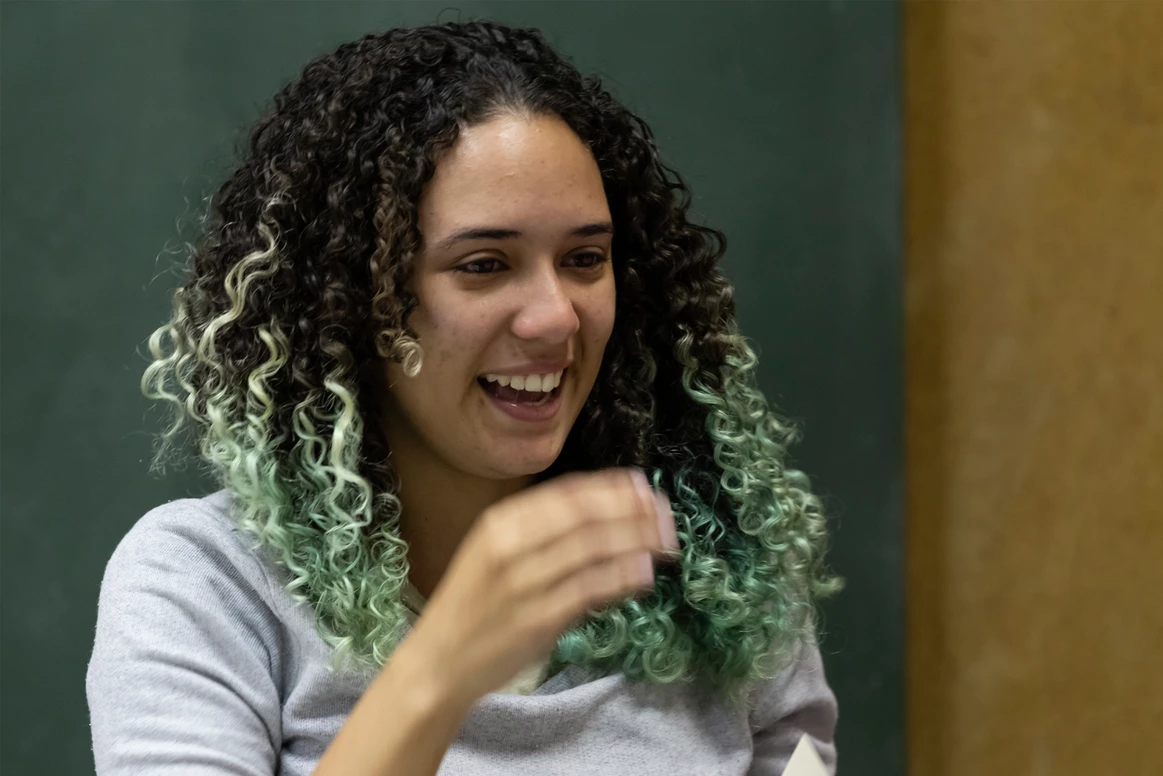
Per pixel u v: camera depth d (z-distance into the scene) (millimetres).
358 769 2416
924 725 6102
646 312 3943
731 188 5668
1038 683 5414
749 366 4051
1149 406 4699
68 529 4953
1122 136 4793
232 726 3107
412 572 3629
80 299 4918
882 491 5992
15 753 4938
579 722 3432
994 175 5523
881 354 5941
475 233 3180
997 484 5621
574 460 3961
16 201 4852
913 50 5852
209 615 3221
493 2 5309
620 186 3779
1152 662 4730
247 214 3527
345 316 3340
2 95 4820
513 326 3248
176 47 4965
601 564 2479
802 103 5758
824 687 4156
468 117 3248
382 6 5176
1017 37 5348
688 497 3914
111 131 4918
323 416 3383
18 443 4898
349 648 3232
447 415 3348
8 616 4918
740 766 3666
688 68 5582
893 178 5898
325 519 3355
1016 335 5457
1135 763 4828
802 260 5797
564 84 3520
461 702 2477
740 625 3742
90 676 3211
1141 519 4781
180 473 5047
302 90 3666
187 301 3666
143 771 2938
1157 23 4594
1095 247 4977
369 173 3320
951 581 5965
